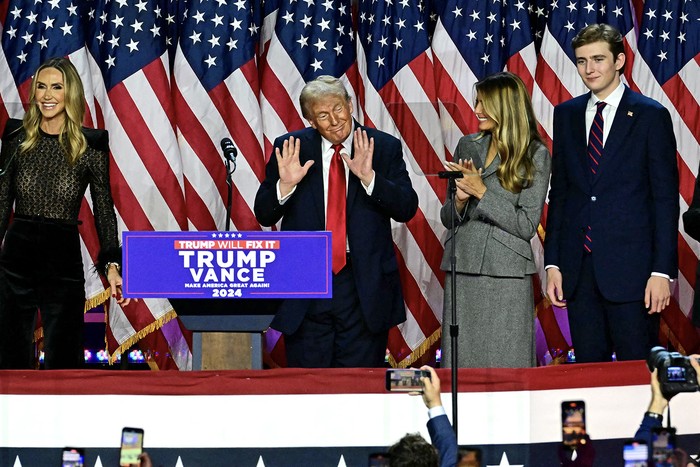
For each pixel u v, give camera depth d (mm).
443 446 17703
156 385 20266
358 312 24484
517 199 24250
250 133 31156
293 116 31453
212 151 31016
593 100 25094
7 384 20297
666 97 31812
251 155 31094
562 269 24828
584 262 24625
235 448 20203
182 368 31172
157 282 20484
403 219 24469
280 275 20578
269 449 20219
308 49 31609
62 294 24781
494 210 23891
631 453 18359
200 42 31328
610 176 24578
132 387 20281
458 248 24547
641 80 31875
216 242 20516
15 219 24609
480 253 24281
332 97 24094
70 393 20281
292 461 20234
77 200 24812
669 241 24172
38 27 30922
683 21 32031
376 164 24922
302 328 24594
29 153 24562
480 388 20719
